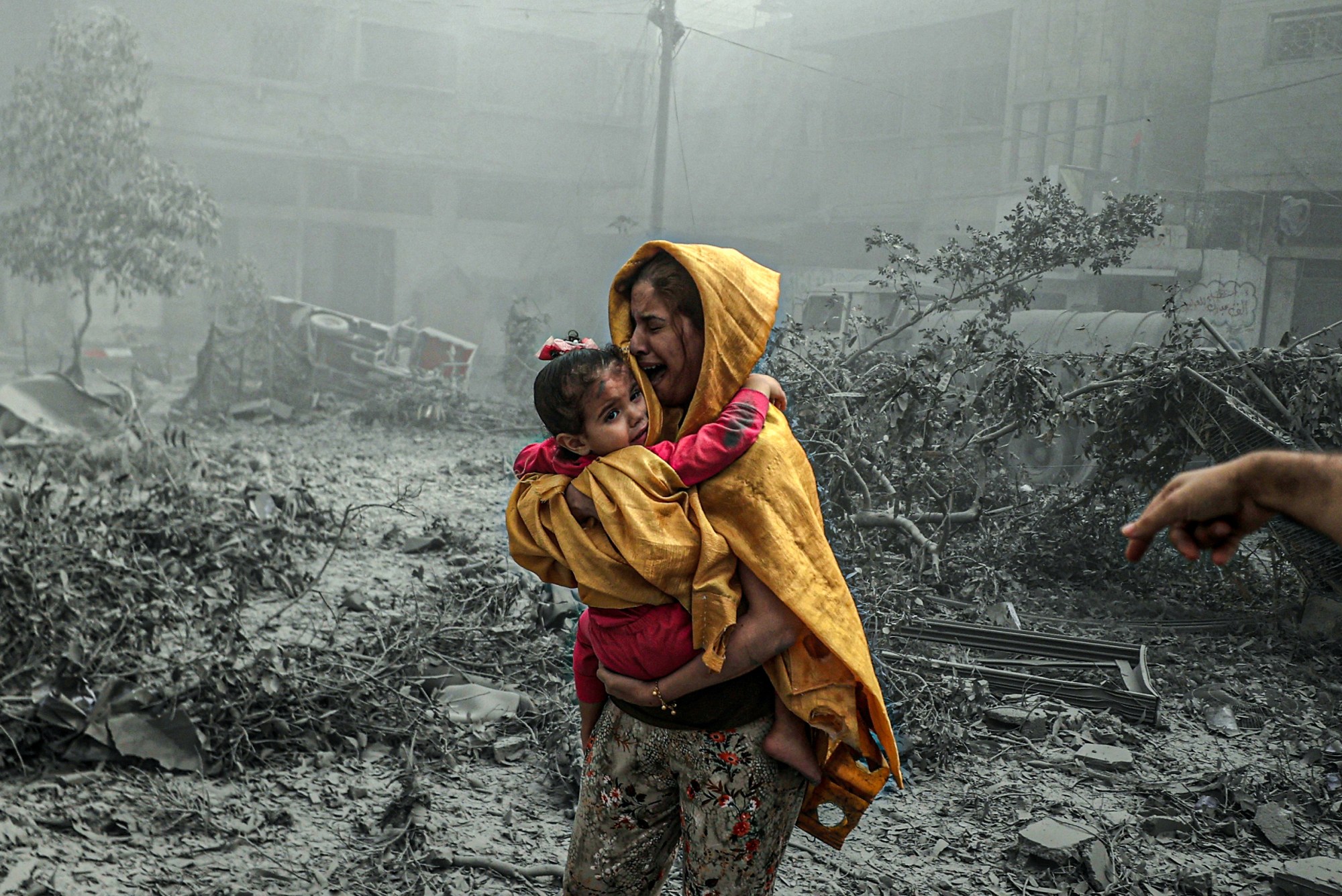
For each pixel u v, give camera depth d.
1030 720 4.83
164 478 9.12
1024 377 6.99
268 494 7.77
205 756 3.92
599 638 1.87
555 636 5.57
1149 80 21.08
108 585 4.91
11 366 24.41
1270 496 1.17
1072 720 4.91
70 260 16.55
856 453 6.89
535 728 4.48
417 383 16.81
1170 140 21.27
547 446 1.95
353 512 8.85
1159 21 21.14
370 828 3.59
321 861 3.36
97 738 3.85
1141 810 4.09
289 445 13.84
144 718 3.95
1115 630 6.70
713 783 1.87
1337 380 6.74
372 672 4.58
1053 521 8.02
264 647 4.91
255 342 16.70
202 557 5.83
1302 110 19.25
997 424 7.51
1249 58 19.89
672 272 1.88
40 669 4.32
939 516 7.22
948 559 7.34
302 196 29.38
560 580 1.95
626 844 2.03
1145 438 7.70
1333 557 6.19
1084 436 10.70
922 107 26.27
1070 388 11.41
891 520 6.88
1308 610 6.51
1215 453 6.95
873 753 1.95
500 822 3.70
